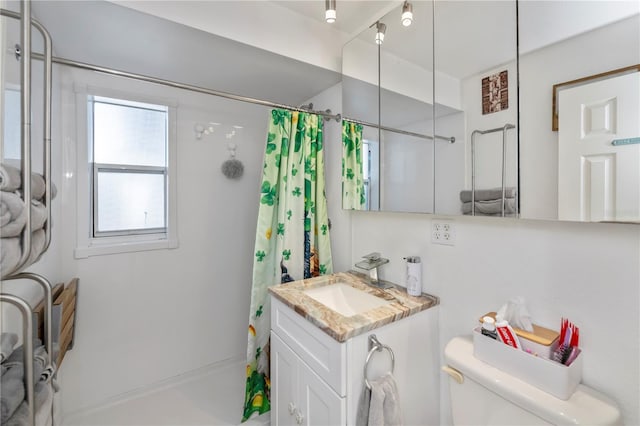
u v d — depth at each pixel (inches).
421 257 49.9
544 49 32.8
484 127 38.5
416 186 48.3
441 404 47.7
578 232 32.1
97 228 67.9
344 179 64.9
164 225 76.4
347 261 66.6
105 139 68.3
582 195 30.2
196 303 77.2
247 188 84.0
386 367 40.3
